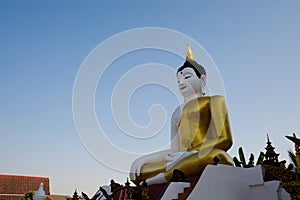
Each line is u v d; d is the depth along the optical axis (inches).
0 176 1692.9
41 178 1779.0
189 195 433.1
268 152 539.5
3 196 1590.8
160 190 471.8
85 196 547.8
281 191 480.4
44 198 925.8
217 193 462.9
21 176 1734.7
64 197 1658.5
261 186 498.6
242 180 505.7
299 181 346.3
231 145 565.0
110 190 590.2
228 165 498.6
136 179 575.8
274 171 371.9
